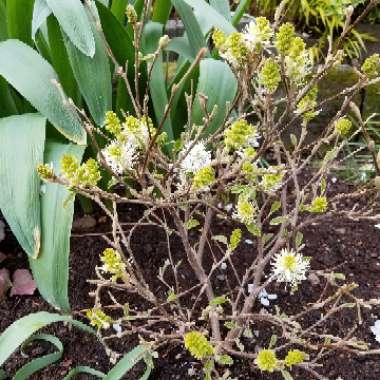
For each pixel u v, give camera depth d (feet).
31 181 1.39
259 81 1.15
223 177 1.10
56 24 1.58
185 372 1.43
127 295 1.64
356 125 2.41
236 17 1.94
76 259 1.75
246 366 1.44
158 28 1.80
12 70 1.44
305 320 1.57
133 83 1.74
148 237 1.84
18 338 1.22
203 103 1.10
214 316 1.32
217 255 1.78
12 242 1.84
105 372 1.43
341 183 2.23
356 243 1.89
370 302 1.23
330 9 2.61
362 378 1.41
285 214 1.38
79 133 1.45
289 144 2.46
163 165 1.25
